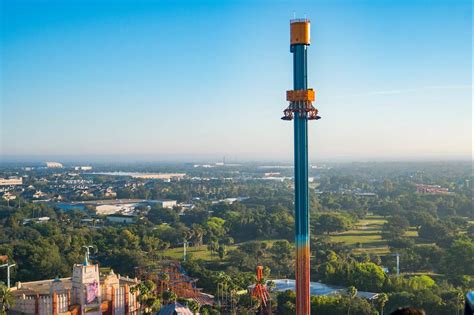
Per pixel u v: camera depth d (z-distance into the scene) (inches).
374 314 7795.3
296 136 6382.9
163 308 6077.8
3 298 7303.2
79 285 7450.8
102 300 7662.4
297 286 6397.6
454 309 7824.8
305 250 6363.2
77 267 7500.0
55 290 7613.2
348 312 7824.8
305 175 6373.0
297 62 6373.0
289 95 6343.5
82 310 7381.9
